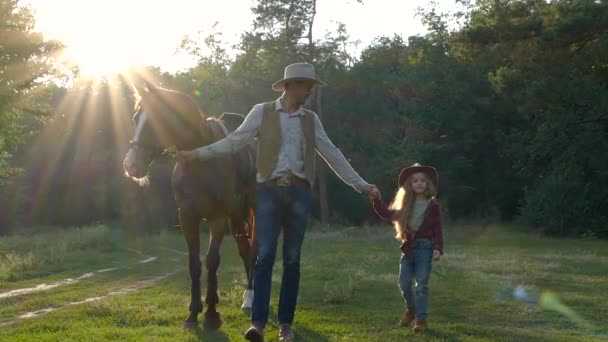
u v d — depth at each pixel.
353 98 48.34
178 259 19.72
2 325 8.62
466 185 45.97
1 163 33.25
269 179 6.73
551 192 34.75
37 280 14.07
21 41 23.84
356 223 45.75
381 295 10.77
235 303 9.58
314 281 12.86
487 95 45.09
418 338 7.40
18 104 25.25
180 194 7.79
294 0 45.28
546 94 28.67
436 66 47.75
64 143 45.34
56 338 7.32
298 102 6.89
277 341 7.07
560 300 10.39
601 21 27.36
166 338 7.23
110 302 9.77
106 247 24.00
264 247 6.64
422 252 7.83
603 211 34.25
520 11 30.66
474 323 8.63
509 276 13.64
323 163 43.25
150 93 7.53
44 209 47.19
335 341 7.17
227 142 6.73
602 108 30.11
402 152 44.06
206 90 50.34
